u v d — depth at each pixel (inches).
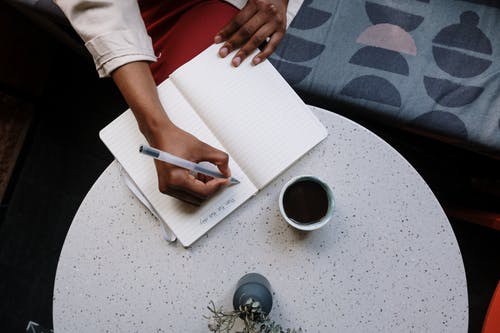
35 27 62.8
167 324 36.5
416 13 50.2
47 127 65.6
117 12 36.2
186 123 36.9
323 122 37.5
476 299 59.3
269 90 37.7
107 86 66.0
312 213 34.7
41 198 64.2
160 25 46.8
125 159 36.9
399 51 49.3
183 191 34.9
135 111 35.7
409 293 36.3
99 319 36.6
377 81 48.7
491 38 49.2
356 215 36.8
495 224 52.1
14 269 63.0
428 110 48.2
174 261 36.8
